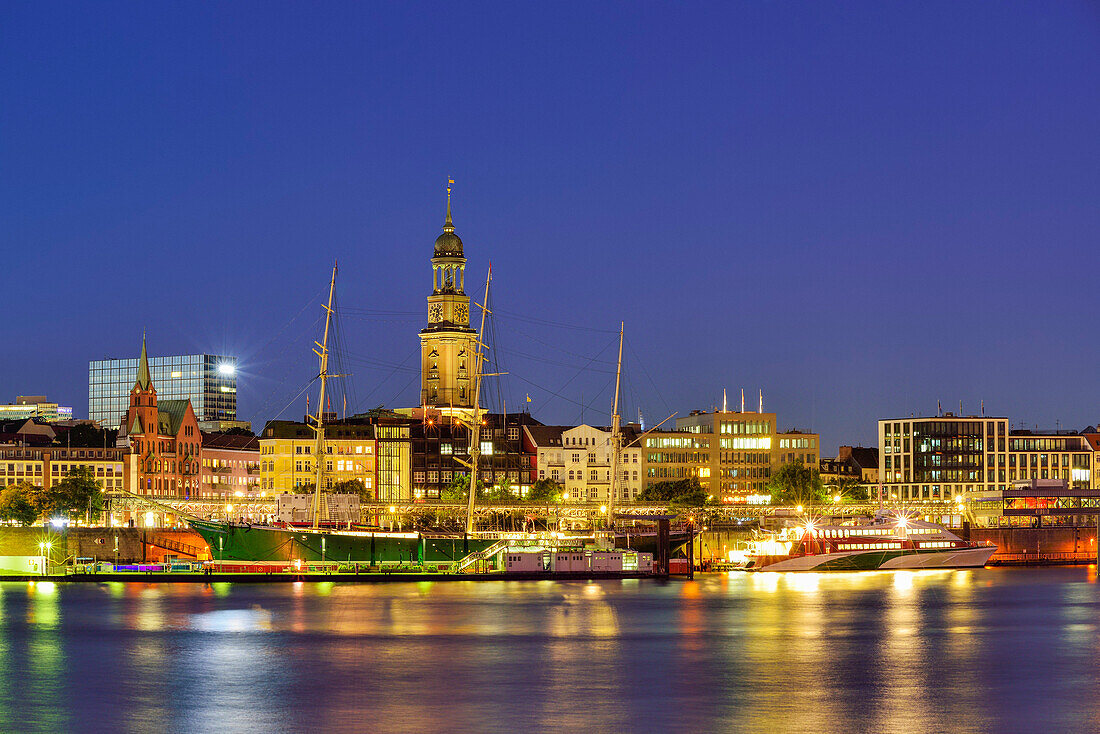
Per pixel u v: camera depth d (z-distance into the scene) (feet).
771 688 460.55
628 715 416.87
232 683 472.03
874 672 492.54
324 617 645.51
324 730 399.44
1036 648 549.95
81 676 485.56
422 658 524.11
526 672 492.95
